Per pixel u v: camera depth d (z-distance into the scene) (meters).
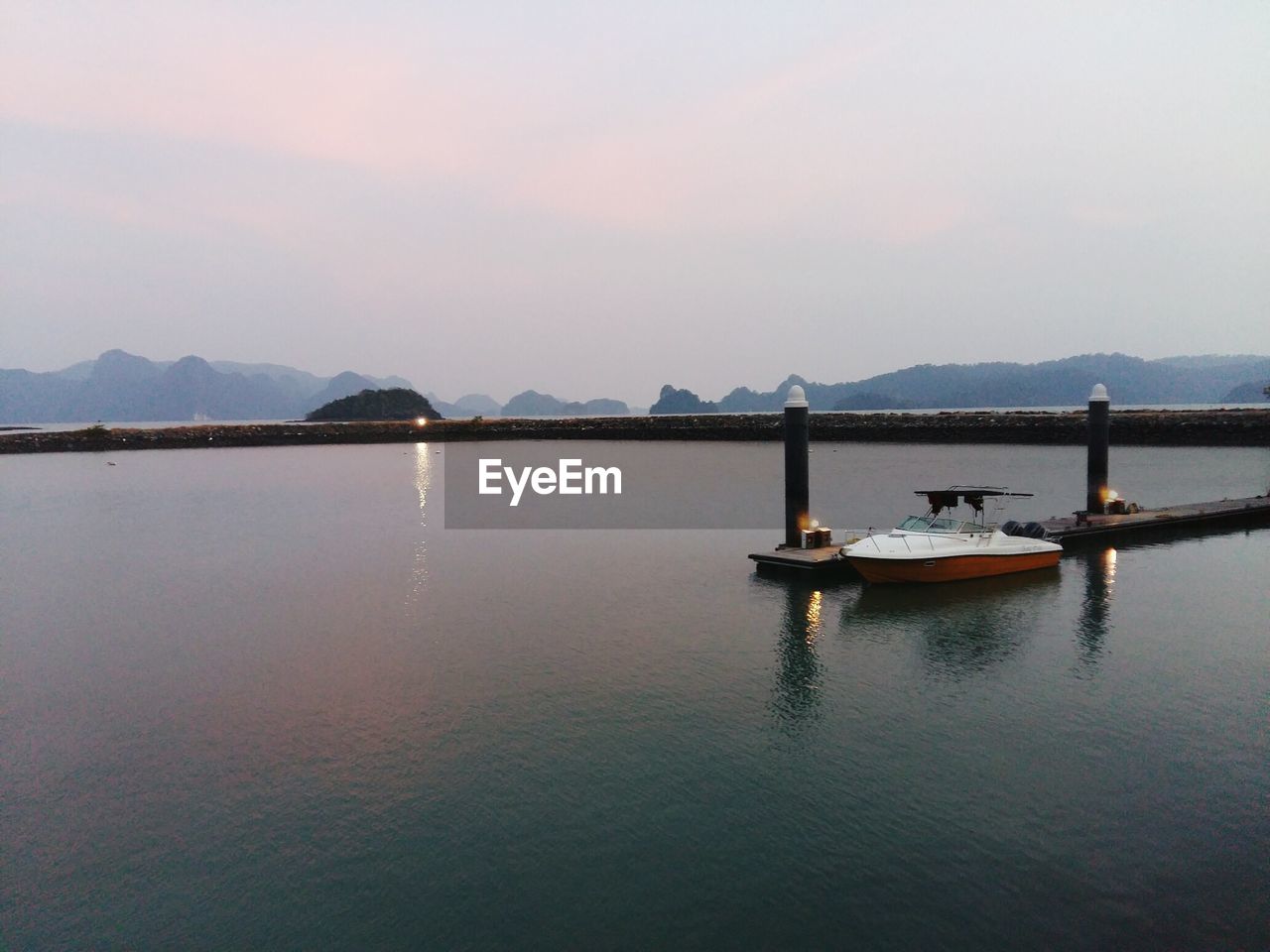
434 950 9.16
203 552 33.56
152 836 11.64
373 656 19.08
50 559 32.44
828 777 12.77
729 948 9.01
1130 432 80.44
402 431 123.00
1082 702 15.59
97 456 96.19
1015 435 86.19
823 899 9.80
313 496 54.28
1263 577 25.64
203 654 19.61
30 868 10.95
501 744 14.20
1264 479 53.44
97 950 9.36
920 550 24.64
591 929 9.40
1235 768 12.84
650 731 14.62
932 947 8.94
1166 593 23.78
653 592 25.09
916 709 15.41
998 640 19.62
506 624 21.69
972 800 11.98
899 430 92.56
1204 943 8.91
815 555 27.42
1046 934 9.09
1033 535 28.44
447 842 11.24
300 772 13.38
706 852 10.85
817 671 17.59
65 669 18.64
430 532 38.16
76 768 13.72
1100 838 10.95
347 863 10.84
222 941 9.45
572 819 11.73
